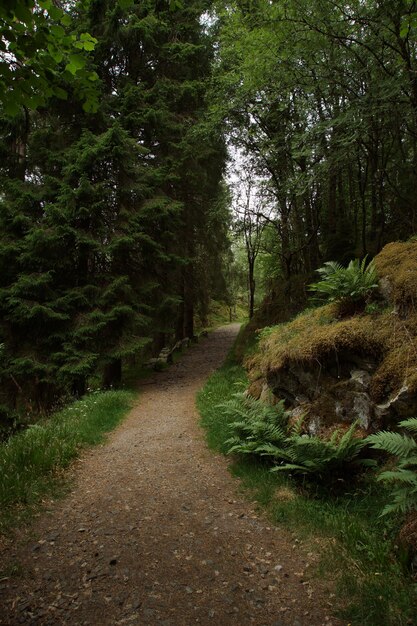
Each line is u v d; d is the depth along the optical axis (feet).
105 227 42.16
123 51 46.85
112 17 42.27
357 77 29.63
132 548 12.86
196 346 77.56
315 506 14.42
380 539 11.84
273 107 43.16
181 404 36.11
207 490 17.47
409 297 17.39
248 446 18.72
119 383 47.24
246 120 47.65
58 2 24.12
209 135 49.26
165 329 49.90
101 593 10.66
